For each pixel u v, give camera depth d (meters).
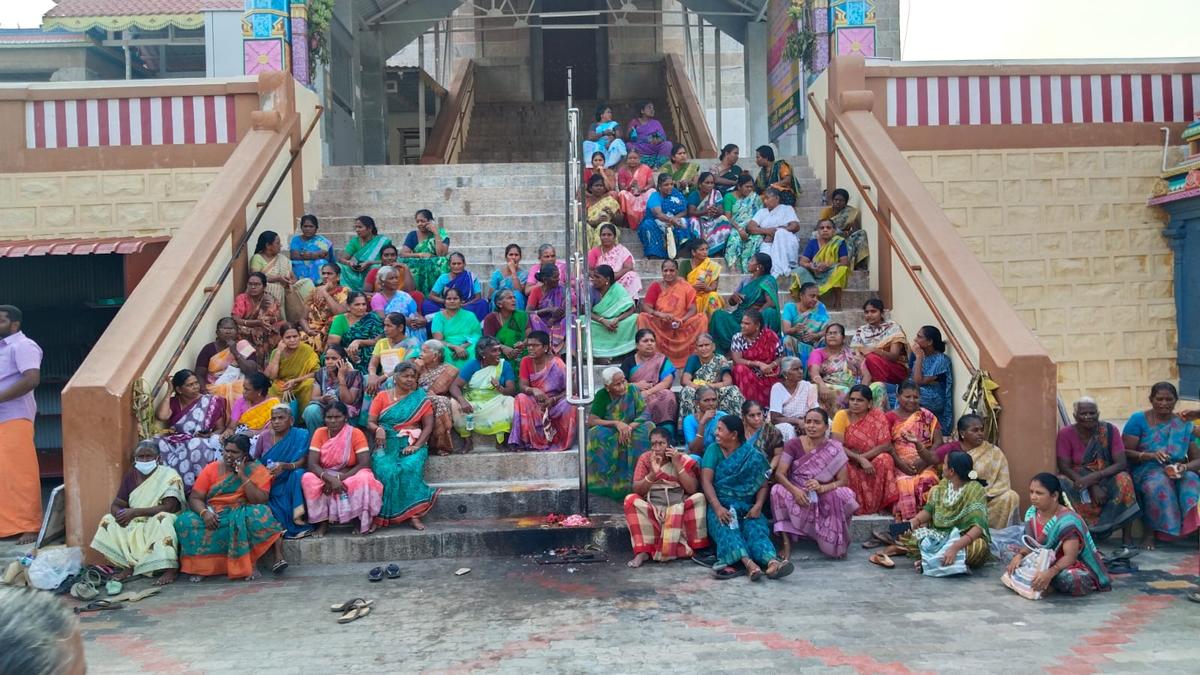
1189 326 9.51
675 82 18.12
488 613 4.86
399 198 10.38
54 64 16.62
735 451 5.80
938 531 5.64
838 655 4.18
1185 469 5.97
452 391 6.95
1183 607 4.83
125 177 9.59
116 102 9.62
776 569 5.38
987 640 4.36
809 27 10.92
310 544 5.91
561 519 6.21
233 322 7.47
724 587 5.25
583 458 6.21
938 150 9.77
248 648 4.43
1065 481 6.14
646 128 11.95
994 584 5.28
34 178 9.56
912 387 6.45
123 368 6.22
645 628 4.57
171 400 6.63
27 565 5.65
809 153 10.87
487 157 17.94
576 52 20.48
